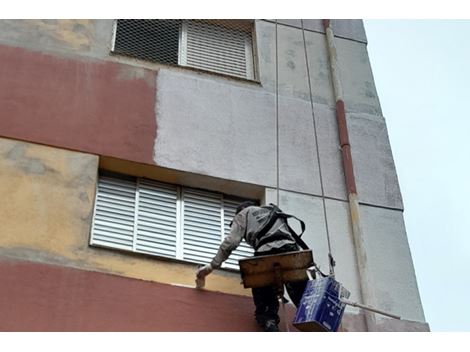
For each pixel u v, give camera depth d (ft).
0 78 31.14
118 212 29.60
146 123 31.81
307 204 31.48
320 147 33.81
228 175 31.37
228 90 34.55
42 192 28.22
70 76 32.27
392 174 33.83
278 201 31.17
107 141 30.63
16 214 27.35
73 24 34.42
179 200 30.81
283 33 38.70
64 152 29.71
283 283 25.35
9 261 25.93
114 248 27.45
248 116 33.81
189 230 30.07
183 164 31.12
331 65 37.70
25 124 29.96
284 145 33.27
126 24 36.88
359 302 28.86
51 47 33.09
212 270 26.45
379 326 28.25
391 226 31.78
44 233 27.12
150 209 30.14
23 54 32.37
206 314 26.40
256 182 31.53
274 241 25.18
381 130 35.60
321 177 32.65
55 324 24.75
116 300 25.86
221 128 32.86
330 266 27.12
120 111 31.78
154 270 27.37
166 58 36.42
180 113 32.73
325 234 30.68
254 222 25.86
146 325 25.54
